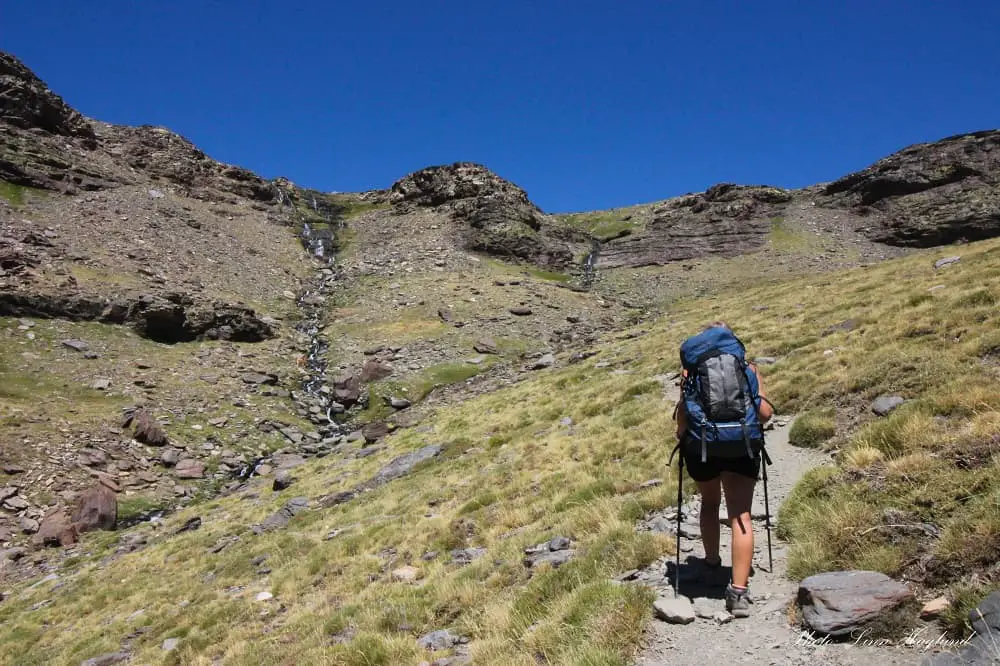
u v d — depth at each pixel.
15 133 95.88
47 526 27.66
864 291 28.33
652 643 5.91
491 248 108.56
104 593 19.02
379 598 11.12
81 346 46.34
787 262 100.94
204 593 16.09
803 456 10.89
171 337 54.44
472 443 24.91
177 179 114.88
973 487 6.53
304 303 77.50
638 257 117.81
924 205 111.88
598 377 30.38
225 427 40.91
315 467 31.67
